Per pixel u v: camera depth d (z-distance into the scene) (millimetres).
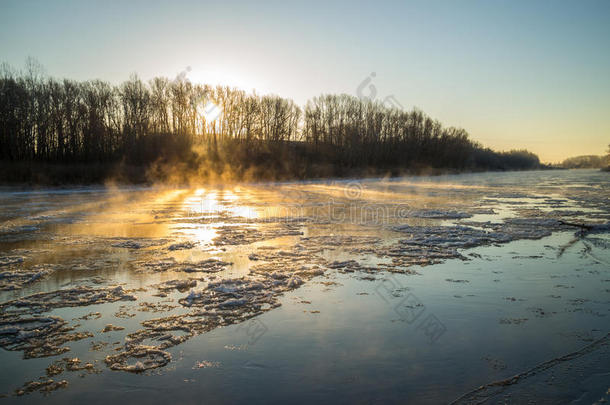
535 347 5453
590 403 4172
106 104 48406
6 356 5273
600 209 22016
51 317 6449
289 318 6480
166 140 49438
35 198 28328
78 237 13461
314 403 4227
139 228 15328
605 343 5547
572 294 7609
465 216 19047
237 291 7766
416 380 4652
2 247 11875
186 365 5023
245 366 4988
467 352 5328
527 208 22672
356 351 5367
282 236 13586
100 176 39938
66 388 4535
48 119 45875
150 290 7852
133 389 4508
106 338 5770
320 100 65250
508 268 9477
